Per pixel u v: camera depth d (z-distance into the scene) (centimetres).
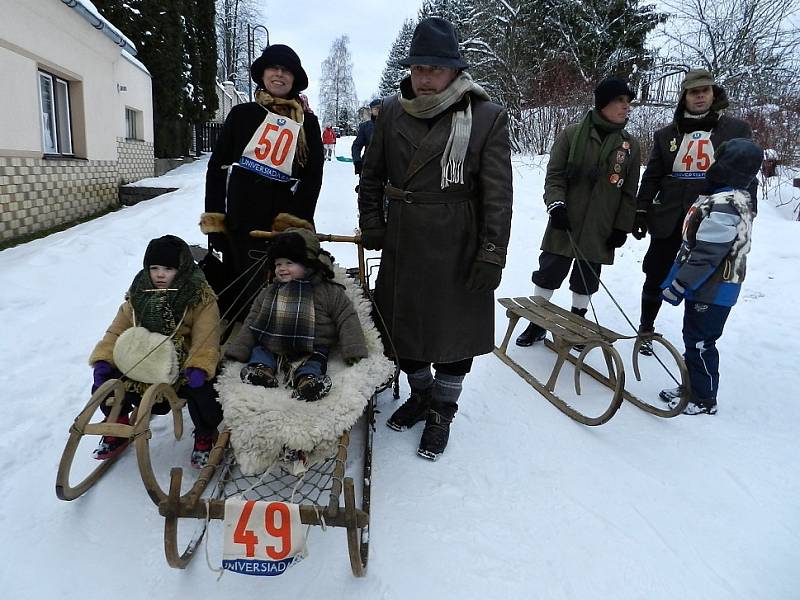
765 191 840
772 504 261
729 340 449
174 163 1695
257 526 185
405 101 261
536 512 248
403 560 216
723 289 322
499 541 229
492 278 259
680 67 1556
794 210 763
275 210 311
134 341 240
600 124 386
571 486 268
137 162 1274
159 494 214
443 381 289
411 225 268
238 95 3022
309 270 258
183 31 1670
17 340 393
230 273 314
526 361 420
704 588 211
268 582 203
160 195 1111
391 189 276
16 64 703
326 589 201
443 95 252
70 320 439
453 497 254
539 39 1673
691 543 234
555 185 396
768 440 315
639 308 519
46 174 797
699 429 325
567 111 1360
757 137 1014
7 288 474
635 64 1669
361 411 225
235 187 304
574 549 227
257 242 308
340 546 221
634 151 392
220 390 226
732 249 317
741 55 1430
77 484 245
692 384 343
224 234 312
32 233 750
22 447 272
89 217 952
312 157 319
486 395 360
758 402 356
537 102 1455
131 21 1424
